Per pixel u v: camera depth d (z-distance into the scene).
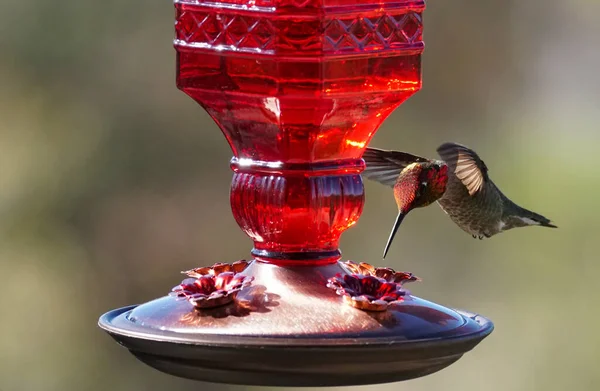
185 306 4.51
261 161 4.83
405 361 4.21
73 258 13.85
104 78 14.02
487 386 14.47
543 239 14.74
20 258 13.73
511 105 15.68
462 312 4.94
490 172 15.27
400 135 15.04
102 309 13.91
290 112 4.68
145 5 14.08
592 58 16.38
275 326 4.27
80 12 13.93
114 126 14.02
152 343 4.23
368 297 4.43
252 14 4.58
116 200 14.02
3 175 13.75
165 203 14.13
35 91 13.80
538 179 15.15
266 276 4.68
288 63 4.56
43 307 13.73
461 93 15.48
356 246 14.37
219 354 4.13
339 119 4.74
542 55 16.03
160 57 14.12
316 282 4.64
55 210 13.85
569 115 16.02
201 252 14.09
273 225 4.77
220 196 14.23
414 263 14.48
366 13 4.63
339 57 4.58
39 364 13.68
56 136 13.89
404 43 4.76
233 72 4.68
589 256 14.73
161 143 14.13
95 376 13.78
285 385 4.24
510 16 15.81
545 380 14.37
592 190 14.92
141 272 14.04
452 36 15.54
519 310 14.53
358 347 4.11
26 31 13.80
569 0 16.30
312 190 4.75
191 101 14.18
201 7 4.73
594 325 14.38
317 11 4.51
